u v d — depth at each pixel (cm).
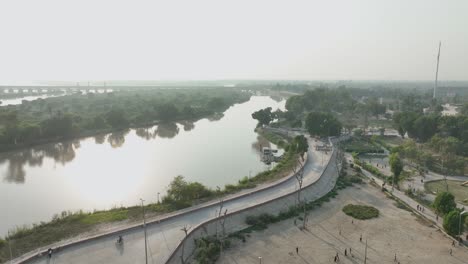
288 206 12000
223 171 16775
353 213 11762
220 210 10488
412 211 12175
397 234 10450
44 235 9569
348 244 9781
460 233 10075
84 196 13475
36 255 8238
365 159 19738
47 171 16900
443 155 17925
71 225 10212
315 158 18375
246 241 9719
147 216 10862
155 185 14738
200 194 12575
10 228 10606
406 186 14912
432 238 10238
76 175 16150
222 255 8950
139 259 8238
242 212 11056
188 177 15750
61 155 19950
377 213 11850
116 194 13700
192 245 9150
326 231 10544
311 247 9544
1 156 19625
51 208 12262
